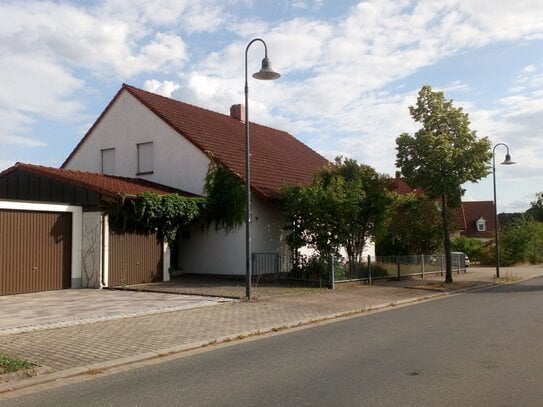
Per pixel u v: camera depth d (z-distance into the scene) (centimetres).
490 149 2200
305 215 2008
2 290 1569
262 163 2477
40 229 1688
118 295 1605
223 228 2189
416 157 2217
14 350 870
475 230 6862
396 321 1241
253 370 757
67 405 605
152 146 2403
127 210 1833
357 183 2016
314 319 1243
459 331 1073
